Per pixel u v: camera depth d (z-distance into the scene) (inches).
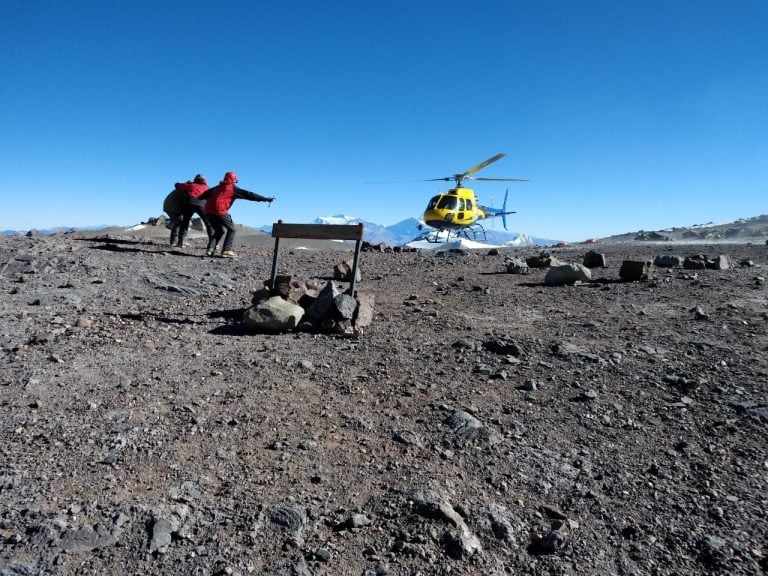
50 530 97.7
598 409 164.2
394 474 126.0
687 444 144.6
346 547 99.9
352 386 178.7
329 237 267.1
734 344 217.2
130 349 210.5
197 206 503.5
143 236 654.5
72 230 698.2
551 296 324.2
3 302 275.0
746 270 407.2
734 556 103.3
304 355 209.2
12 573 87.8
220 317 272.4
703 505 119.2
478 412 161.0
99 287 321.1
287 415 154.7
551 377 188.5
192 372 186.2
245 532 101.9
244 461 128.5
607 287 343.6
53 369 182.7
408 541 102.2
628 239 1034.7
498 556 102.2
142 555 94.2
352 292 261.9
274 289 268.5
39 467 120.3
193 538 99.5
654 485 126.6
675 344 219.6
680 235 1059.9
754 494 123.0
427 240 1322.6
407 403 166.2
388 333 243.1
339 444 139.4
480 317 273.3
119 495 111.0
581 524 112.5
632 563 102.2
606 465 134.9
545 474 130.2
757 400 165.5
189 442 135.8
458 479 126.0
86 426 140.9
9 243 414.3
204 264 423.2
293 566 93.7
